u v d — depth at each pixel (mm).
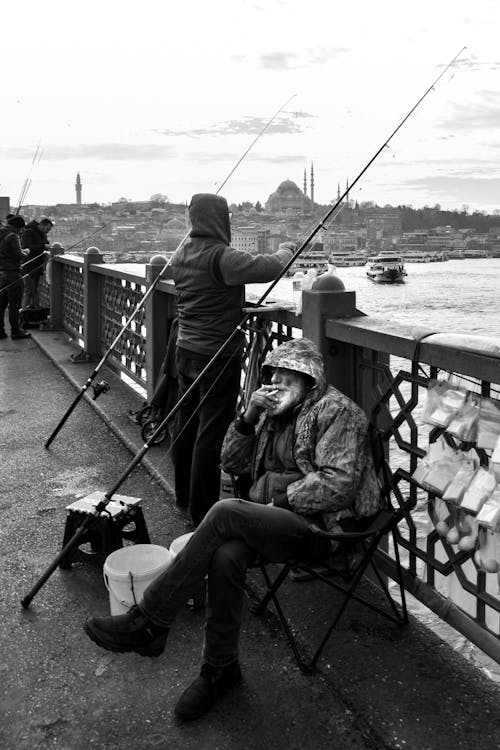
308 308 3098
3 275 10234
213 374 3447
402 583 2688
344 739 2205
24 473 4742
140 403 6258
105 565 2873
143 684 2504
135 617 2359
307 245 3211
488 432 2225
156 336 5387
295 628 2758
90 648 2719
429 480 2418
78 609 2994
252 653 2637
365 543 2961
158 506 4086
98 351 8227
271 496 2646
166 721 2314
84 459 4980
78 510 3262
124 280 6805
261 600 2979
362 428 2551
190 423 3779
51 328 10766
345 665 2523
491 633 2367
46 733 2275
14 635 2814
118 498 3416
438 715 2266
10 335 10820
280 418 2715
